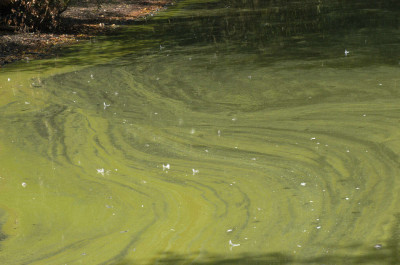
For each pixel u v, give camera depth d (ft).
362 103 22.03
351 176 15.65
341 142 18.17
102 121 21.47
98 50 36.91
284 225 13.12
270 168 16.52
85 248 12.57
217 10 56.39
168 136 19.62
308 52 32.32
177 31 43.91
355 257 11.61
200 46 36.55
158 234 13.01
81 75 29.50
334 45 33.91
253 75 27.61
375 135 18.60
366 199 14.21
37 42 39.60
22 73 30.58
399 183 14.99
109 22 50.44
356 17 44.42
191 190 15.33
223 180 15.88
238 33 40.93
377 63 28.37
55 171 16.93
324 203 14.15
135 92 25.59
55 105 23.91
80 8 56.59
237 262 11.63
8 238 13.16
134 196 15.14
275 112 21.67
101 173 16.70
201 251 12.17
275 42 36.37
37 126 21.13
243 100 23.52
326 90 24.16
